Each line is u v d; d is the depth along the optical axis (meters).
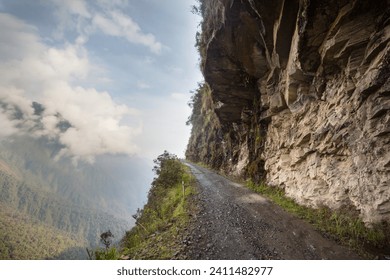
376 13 6.62
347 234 6.57
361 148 6.92
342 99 8.07
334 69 8.70
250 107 19.73
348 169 7.69
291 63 10.84
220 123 25.88
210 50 16.41
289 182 12.28
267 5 10.38
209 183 17.91
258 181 16.47
